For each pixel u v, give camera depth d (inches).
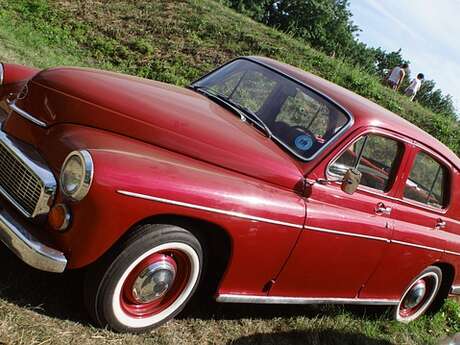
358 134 162.6
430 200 197.2
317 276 161.5
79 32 522.0
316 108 166.2
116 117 137.4
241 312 166.6
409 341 199.6
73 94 140.6
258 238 138.6
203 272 139.3
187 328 145.7
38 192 122.8
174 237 126.1
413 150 181.3
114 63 492.4
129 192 115.6
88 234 116.3
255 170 144.0
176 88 172.1
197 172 130.9
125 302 129.2
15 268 138.6
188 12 641.0
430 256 194.9
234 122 157.9
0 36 395.5
